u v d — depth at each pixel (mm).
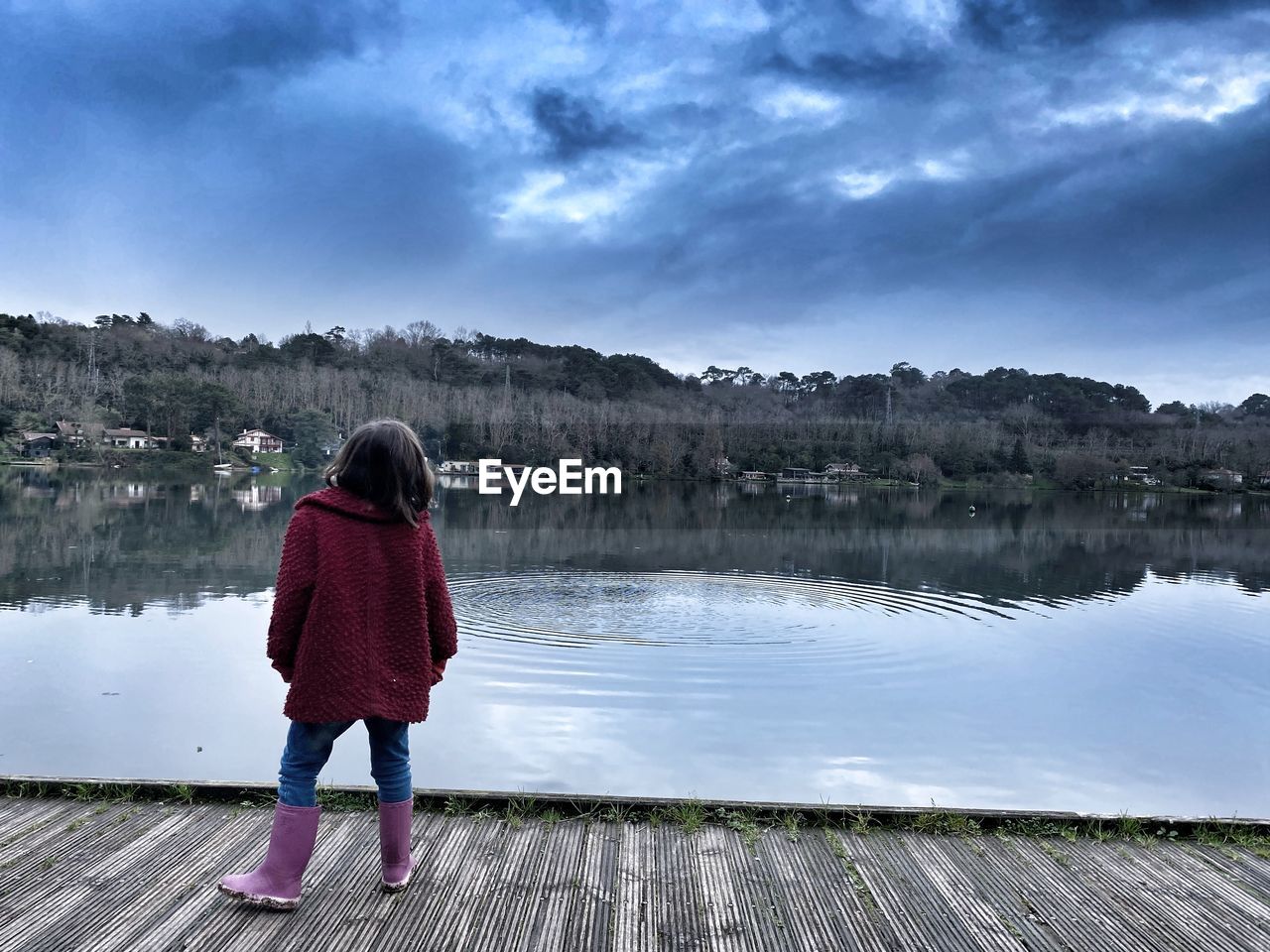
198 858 2955
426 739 6191
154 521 24031
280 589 2471
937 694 7691
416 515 2609
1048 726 6828
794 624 10820
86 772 5328
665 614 11297
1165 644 10062
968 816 3389
